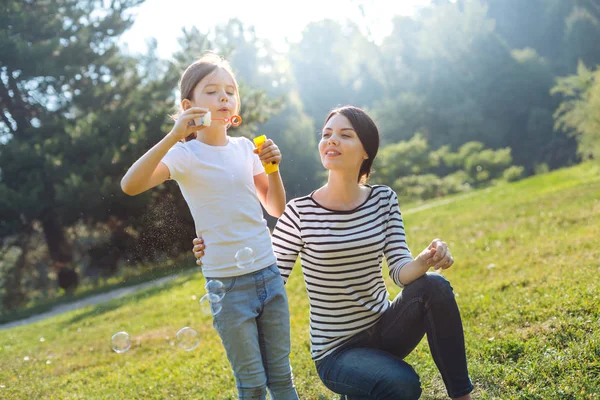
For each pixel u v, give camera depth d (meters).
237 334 2.41
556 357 2.98
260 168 2.76
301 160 35.50
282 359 2.51
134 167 2.31
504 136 48.31
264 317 2.50
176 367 4.73
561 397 2.61
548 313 3.67
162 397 3.89
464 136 46.25
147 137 17.12
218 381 3.95
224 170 2.51
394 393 2.29
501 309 4.10
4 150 17.20
